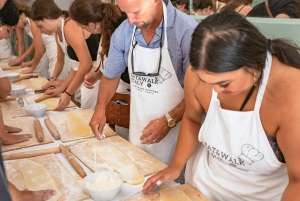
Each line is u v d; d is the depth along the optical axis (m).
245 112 0.96
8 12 1.52
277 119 0.89
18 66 3.54
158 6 1.34
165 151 1.61
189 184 1.24
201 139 1.17
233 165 1.11
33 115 1.99
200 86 1.08
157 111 1.54
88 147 1.54
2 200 0.67
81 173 1.28
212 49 0.73
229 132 1.02
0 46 4.32
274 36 1.60
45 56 3.47
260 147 0.99
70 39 2.06
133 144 1.59
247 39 0.75
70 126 1.77
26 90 2.60
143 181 1.25
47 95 2.35
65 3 4.43
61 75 3.07
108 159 1.41
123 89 1.92
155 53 1.44
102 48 1.91
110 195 1.11
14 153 1.46
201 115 1.23
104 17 1.72
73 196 1.14
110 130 1.74
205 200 1.11
